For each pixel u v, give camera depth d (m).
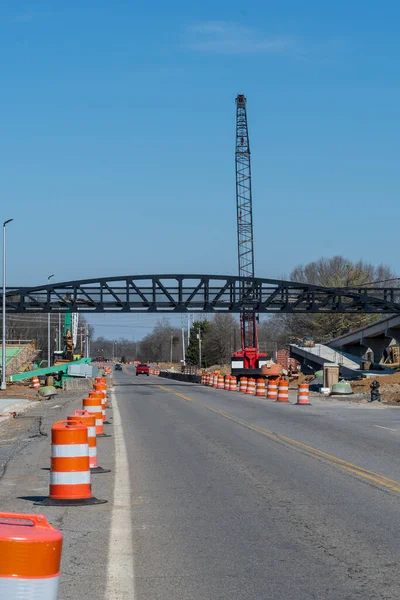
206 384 72.25
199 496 12.33
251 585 7.35
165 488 13.12
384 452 18.08
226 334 160.62
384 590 7.17
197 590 7.20
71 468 11.77
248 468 15.52
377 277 132.62
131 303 64.31
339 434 22.59
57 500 11.61
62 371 64.75
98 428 22.69
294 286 65.50
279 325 159.88
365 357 115.00
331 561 8.27
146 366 133.62
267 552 8.66
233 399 44.31
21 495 12.48
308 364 104.88
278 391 41.81
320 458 17.03
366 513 10.88
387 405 38.00
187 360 170.62
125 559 8.37
